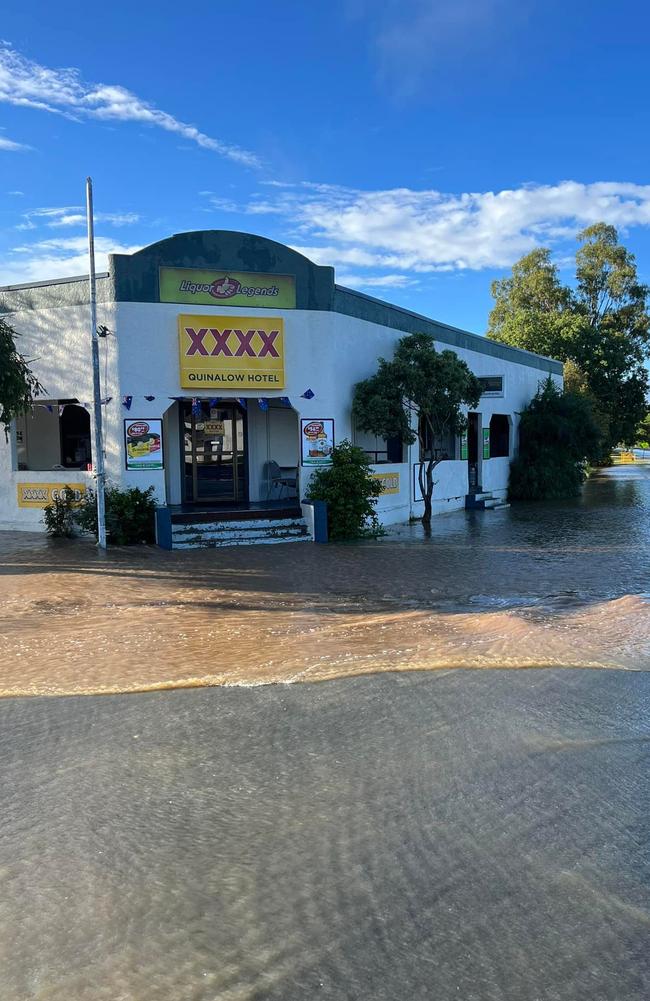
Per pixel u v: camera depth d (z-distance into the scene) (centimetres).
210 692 604
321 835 385
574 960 295
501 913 322
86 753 488
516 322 4491
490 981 283
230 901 331
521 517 2069
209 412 1792
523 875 350
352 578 1160
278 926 314
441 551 1441
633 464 5647
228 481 1814
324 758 477
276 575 1187
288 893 336
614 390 4359
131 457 1548
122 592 1052
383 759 475
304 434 1653
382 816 404
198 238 1572
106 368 1548
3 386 1288
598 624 832
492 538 1634
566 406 2759
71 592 1050
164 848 373
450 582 1123
